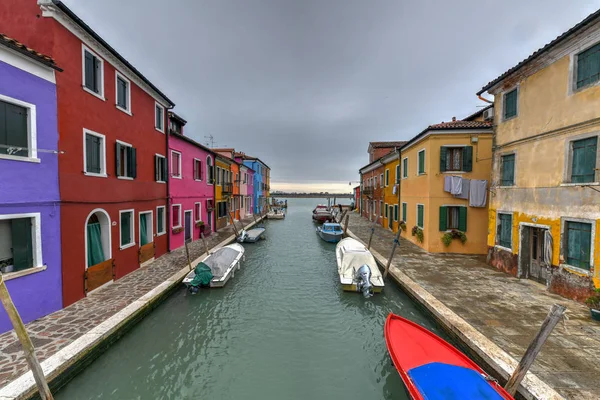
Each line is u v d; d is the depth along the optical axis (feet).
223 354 22.44
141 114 37.40
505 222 36.04
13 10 23.13
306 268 46.26
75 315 22.97
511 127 34.58
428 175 46.01
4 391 14.07
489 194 41.34
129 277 33.12
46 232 22.50
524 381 15.20
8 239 20.42
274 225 106.22
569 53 26.76
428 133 45.62
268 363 21.44
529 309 24.47
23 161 20.74
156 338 24.36
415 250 48.14
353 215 121.90
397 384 19.39
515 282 31.68
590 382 15.21
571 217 26.37
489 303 25.90
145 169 38.52
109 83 30.50
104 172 29.55
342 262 37.29
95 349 19.43
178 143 49.67
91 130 27.53
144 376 19.67
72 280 25.17
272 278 40.57
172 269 36.32
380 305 30.78
